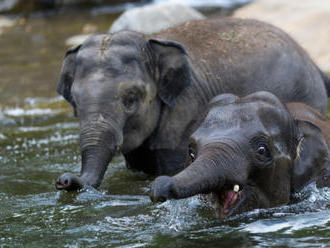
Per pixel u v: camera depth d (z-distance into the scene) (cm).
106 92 1178
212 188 876
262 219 965
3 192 1202
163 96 1277
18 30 3200
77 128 1647
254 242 888
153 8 2609
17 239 947
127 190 1201
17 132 1631
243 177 905
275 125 958
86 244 912
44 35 3039
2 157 1435
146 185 1237
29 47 2789
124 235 943
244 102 970
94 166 1147
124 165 1391
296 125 1008
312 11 2636
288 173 984
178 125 1310
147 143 1306
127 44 1232
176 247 885
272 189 969
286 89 1406
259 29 1446
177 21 2572
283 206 995
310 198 1015
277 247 870
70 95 1295
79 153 1446
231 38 1405
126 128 1230
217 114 956
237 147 912
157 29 2542
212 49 1378
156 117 1284
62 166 1362
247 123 939
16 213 1074
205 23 1438
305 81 1438
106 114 1173
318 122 1130
